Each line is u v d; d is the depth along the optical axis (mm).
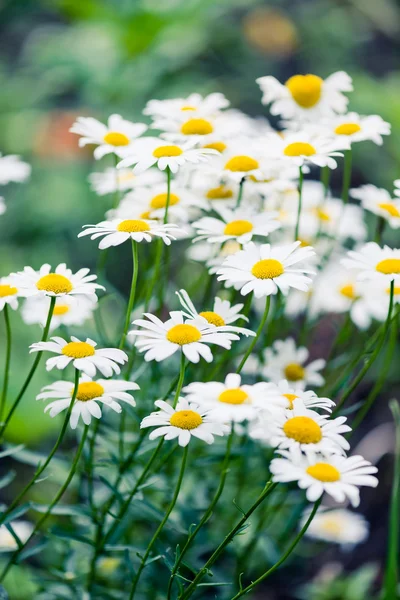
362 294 1178
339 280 1198
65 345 961
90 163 2184
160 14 2180
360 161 2230
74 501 1194
